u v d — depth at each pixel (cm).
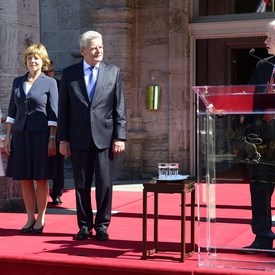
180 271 623
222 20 1341
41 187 821
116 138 771
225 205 623
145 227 667
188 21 1348
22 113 833
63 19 1450
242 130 607
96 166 768
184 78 1345
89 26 1429
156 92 1348
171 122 1348
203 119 615
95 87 766
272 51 648
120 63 1349
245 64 1388
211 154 619
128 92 1361
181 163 1350
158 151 1365
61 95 776
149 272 636
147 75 1366
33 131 823
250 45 1379
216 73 1385
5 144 852
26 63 842
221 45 1384
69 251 711
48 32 1462
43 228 838
